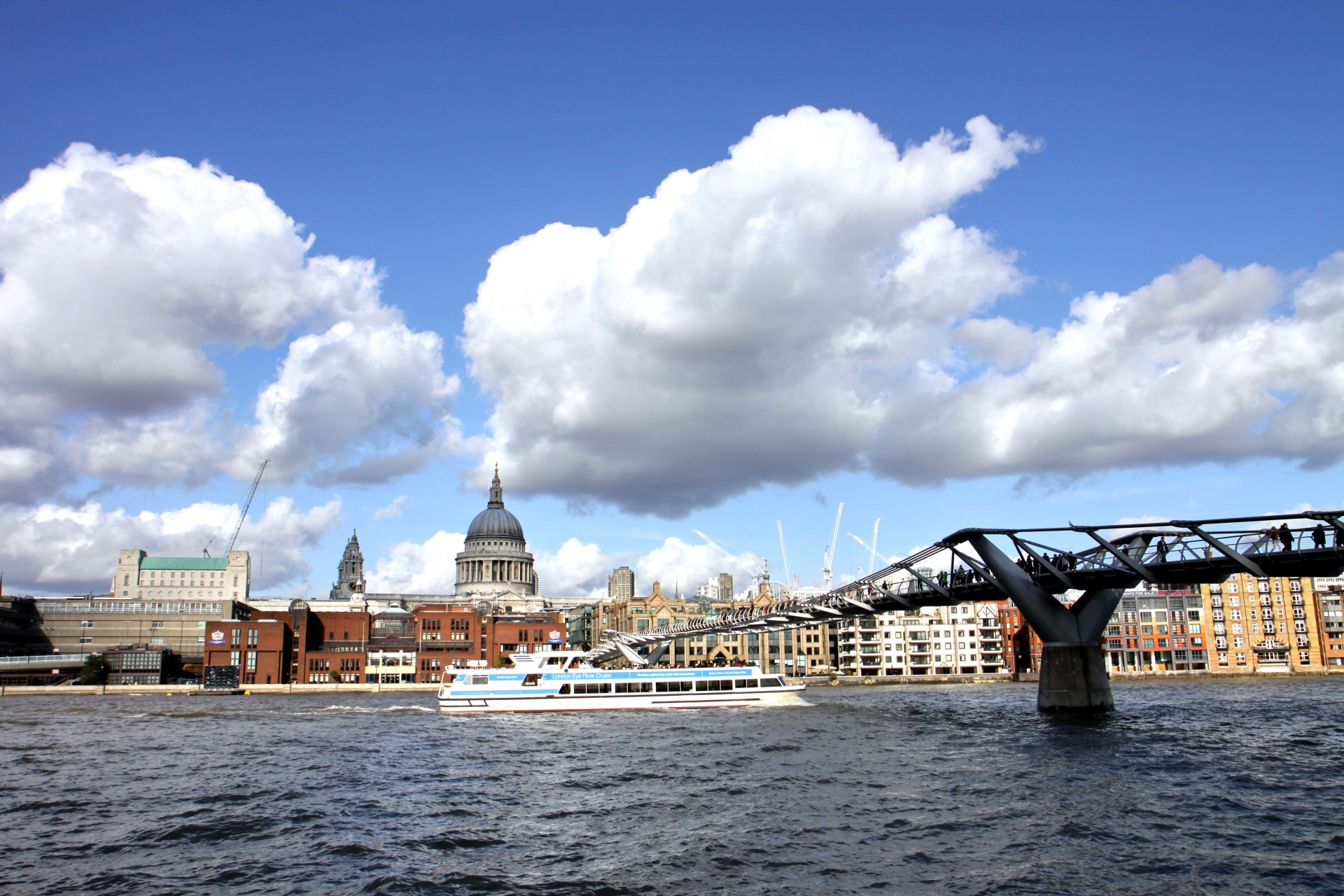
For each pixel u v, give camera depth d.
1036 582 119.94
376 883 43.22
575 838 51.59
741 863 45.94
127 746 97.19
